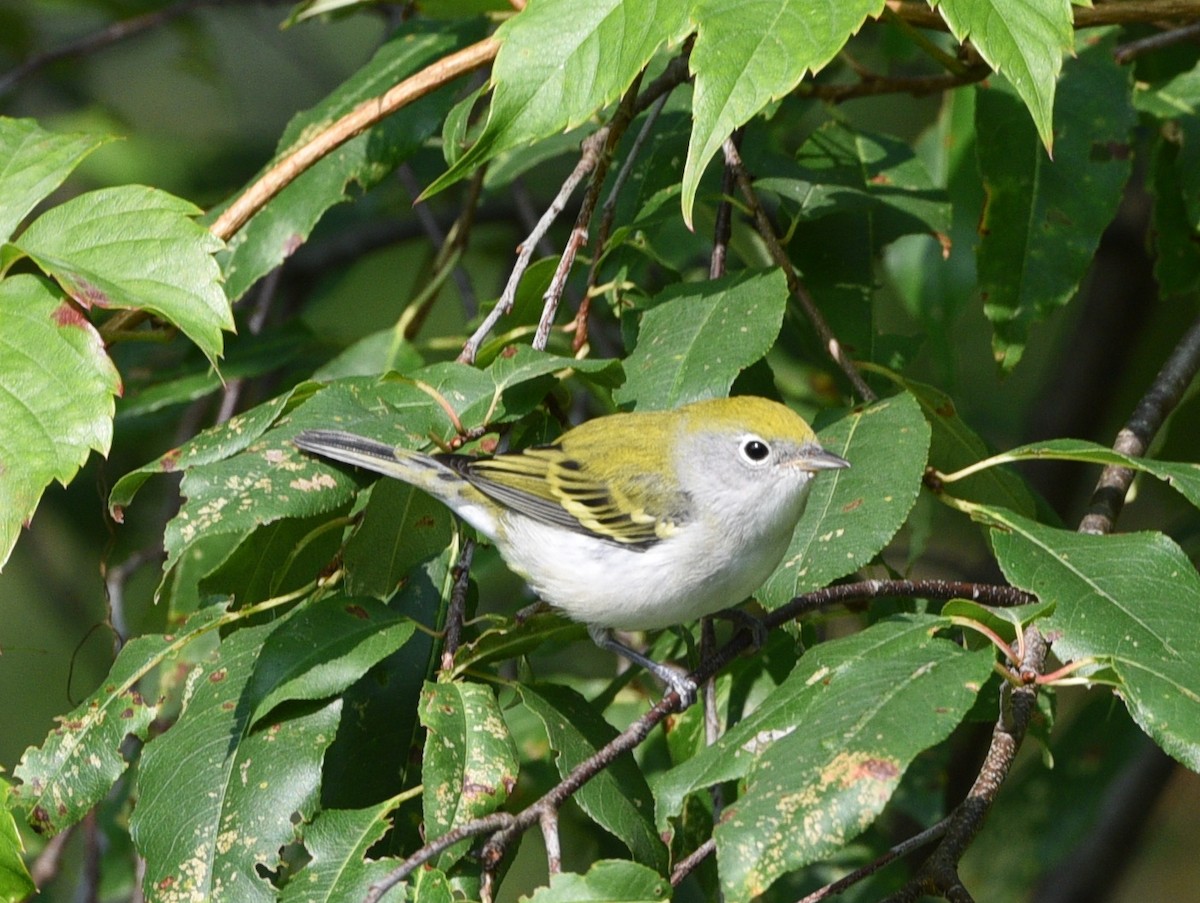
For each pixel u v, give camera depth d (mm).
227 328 7953
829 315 10359
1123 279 16203
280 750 7586
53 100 18438
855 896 10773
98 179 16516
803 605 8344
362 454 8117
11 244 7906
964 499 9508
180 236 8125
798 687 7156
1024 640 7371
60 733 8055
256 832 7387
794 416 8984
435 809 7090
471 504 9391
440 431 8164
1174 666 6973
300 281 17203
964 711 6520
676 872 7395
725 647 8734
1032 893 15969
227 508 7664
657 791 6984
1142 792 15672
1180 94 11281
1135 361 16281
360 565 8586
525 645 8375
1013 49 7367
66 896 15172
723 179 10273
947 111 12852
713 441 8953
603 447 9320
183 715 7953
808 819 6309
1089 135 10648
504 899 16688
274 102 20547
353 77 11555
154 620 12398
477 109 13375
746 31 7309
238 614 8367
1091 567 7684
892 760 6363
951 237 12547
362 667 7641
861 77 11117
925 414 9375
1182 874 18484
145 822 7555
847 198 10242
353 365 12109
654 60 10477
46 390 7707
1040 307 10500
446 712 7434
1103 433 16500
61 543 17141
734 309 8938
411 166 15055
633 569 9031
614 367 8391
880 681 6828
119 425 14875
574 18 8031
